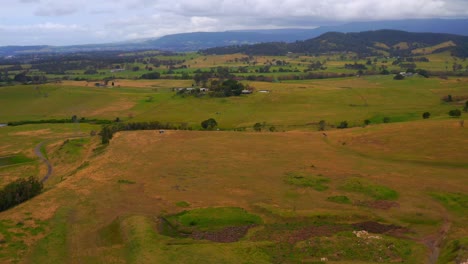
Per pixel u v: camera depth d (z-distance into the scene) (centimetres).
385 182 6788
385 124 11381
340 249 4288
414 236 4800
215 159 8556
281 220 5322
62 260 4156
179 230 4978
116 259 4119
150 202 5984
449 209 5612
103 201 5950
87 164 8494
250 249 4259
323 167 7825
